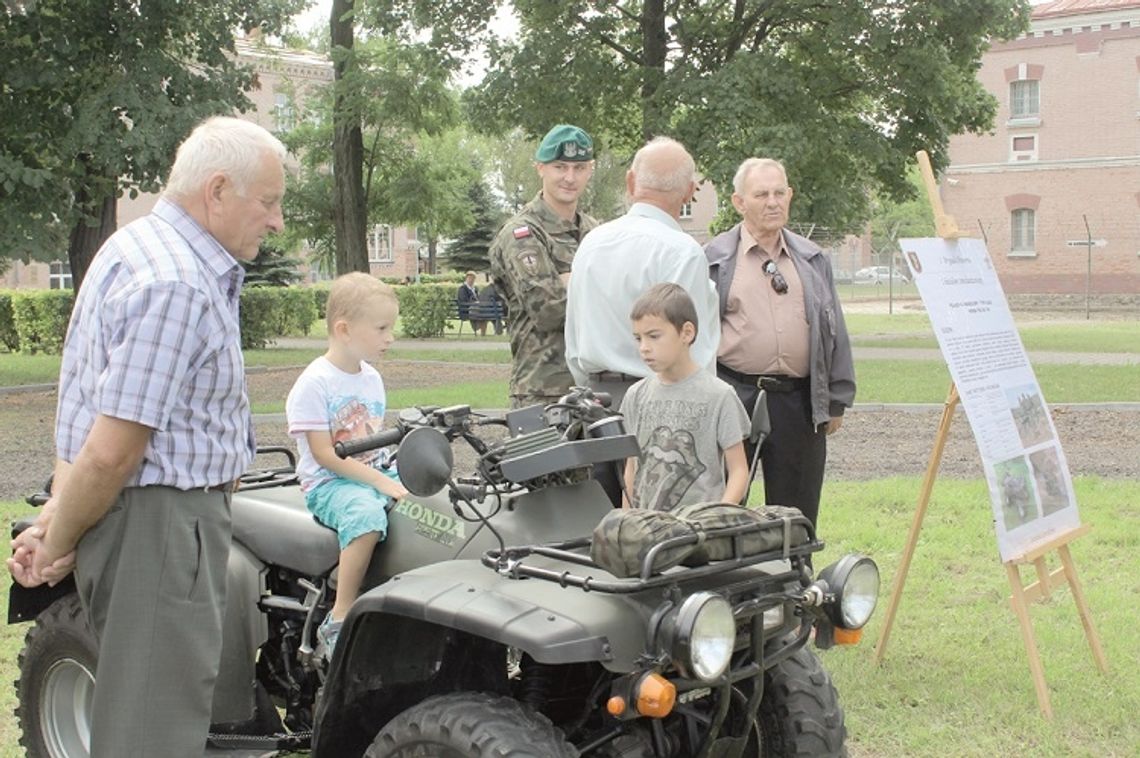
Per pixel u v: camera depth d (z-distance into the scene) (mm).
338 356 4020
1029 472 5457
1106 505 8547
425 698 3482
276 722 4051
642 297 4320
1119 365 18625
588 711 3355
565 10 23344
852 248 61688
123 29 18016
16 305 27328
